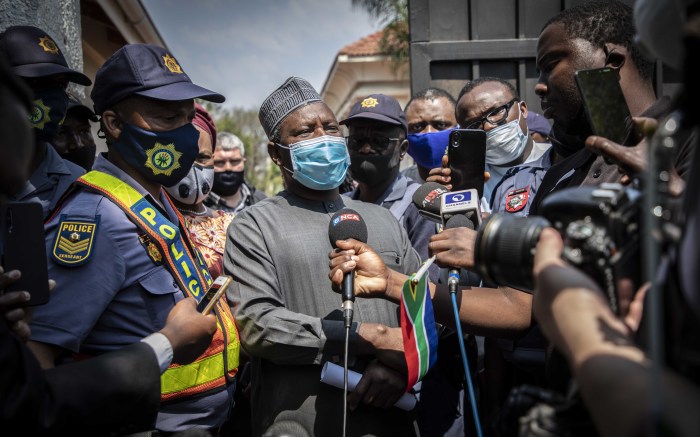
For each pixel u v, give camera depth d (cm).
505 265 139
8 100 138
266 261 266
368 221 284
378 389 250
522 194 352
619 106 175
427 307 238
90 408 175
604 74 174
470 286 281
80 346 223
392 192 403
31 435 158
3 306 172
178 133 249
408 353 234
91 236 219
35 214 187
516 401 144
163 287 231
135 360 189
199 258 264
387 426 260
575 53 222
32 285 183
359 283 243
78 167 326
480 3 505
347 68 1808
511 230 139
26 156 142
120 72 243
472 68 507
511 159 401
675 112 115
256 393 272
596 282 125
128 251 227
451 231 235
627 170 159
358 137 399
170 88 244
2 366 149
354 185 543
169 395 239
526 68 505
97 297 216
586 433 128
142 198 238
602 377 104
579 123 231
